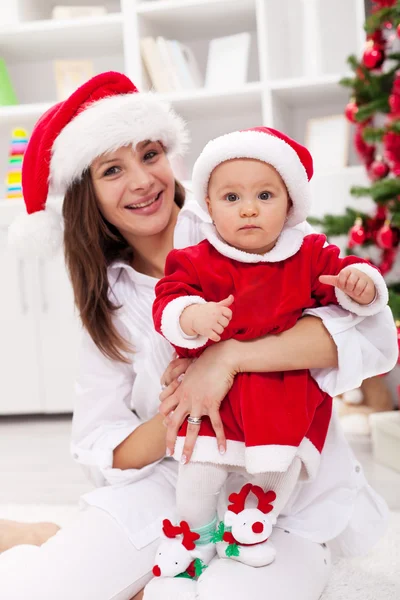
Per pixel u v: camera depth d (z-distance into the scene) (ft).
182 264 3.57
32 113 10.19
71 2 11.06
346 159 9.53
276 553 3.60
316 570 3.69
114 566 3.65
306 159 3.73
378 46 7.43
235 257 3.50
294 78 10.03
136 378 4.37
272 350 3.45
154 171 4.22
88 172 4.27
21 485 7.27
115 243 4.53
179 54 9.84
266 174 3.37
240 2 9.51
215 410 3.41
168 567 3.48
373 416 7.70
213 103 10.00
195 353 3.75
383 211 7.57
